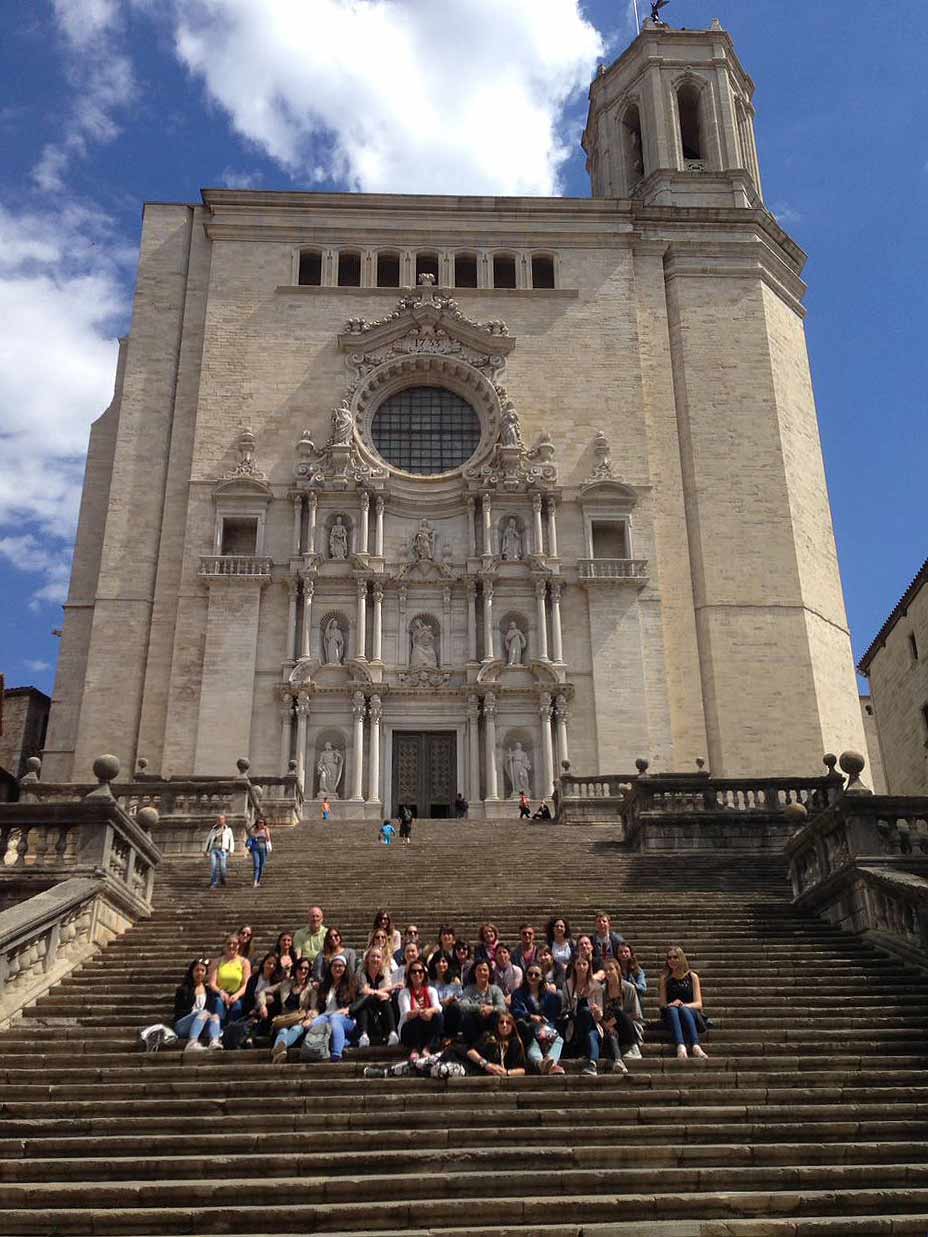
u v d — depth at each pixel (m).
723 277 44.41
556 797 31.58
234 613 37.66
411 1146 10.64
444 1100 11.50
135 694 37.09
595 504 39.81
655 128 47.97
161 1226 9.20
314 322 42.31
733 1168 10.16
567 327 42.88
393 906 18.55
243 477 39.25
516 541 39.19
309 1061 12.43
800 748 37.53
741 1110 11.22
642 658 37.97
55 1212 9.21
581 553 39.34
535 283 44.72
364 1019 13.05
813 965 15.26
